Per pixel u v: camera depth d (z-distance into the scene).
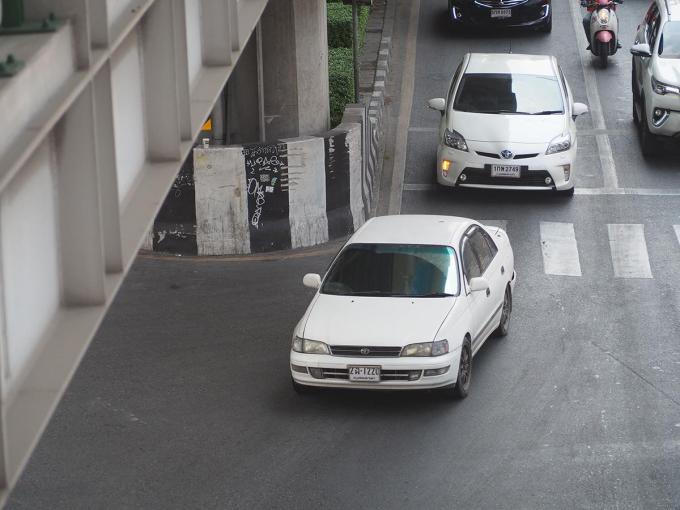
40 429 11.70
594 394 30.06
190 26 23.03
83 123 13.53
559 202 46.75
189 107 20.19
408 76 61.38
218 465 25.97
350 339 28.12
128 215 17.16
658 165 50.69
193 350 33.09
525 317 35.75
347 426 27.89
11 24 12.74
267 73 44.50
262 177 41.53
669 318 35.81
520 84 48.03
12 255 12.11
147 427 28.03
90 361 32.19
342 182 43.53
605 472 25.70
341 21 60.41
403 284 30.16
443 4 73.75
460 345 28.53
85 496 24.55
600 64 63.19
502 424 28.08
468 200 47.12
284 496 24.47
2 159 10.66
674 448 26.98
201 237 41.44
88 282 14.04
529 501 24.30
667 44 52.00
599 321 35.50
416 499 24.31
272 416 28.56
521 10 66.19
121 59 17.53
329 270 31.08
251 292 38.06
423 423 28.03
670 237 43.09
